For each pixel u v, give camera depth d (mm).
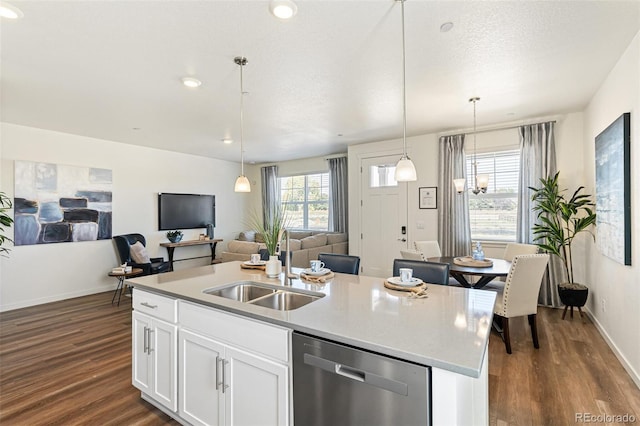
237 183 3195
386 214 5672
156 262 5691
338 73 2844
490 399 2248
